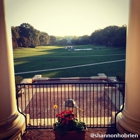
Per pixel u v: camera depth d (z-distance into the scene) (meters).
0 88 3.95
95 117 6.13
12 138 4.06
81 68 21.34
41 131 4.81
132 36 4.02
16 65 23.12
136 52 3.98
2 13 3.92
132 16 3.98
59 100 8.26
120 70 20.69
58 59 25.05
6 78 4.05
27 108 7.34
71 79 13.86
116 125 4.77
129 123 4.14
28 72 20.33
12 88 4.26
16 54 26.81
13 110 4.30
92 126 5.07
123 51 26.53
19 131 4.30
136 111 4.07
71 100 6.31
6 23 4.05
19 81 12.12
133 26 3.98
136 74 4.02
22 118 4.63
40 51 28.33
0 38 3.90
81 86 10.90
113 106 7.45
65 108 6.07
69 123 4.03
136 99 4.05
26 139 4.44
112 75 19.05
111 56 25.66
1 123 3.95
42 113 6.69
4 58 3.99
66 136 3.97
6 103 4.06
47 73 19.70
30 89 10.22
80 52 27.78
